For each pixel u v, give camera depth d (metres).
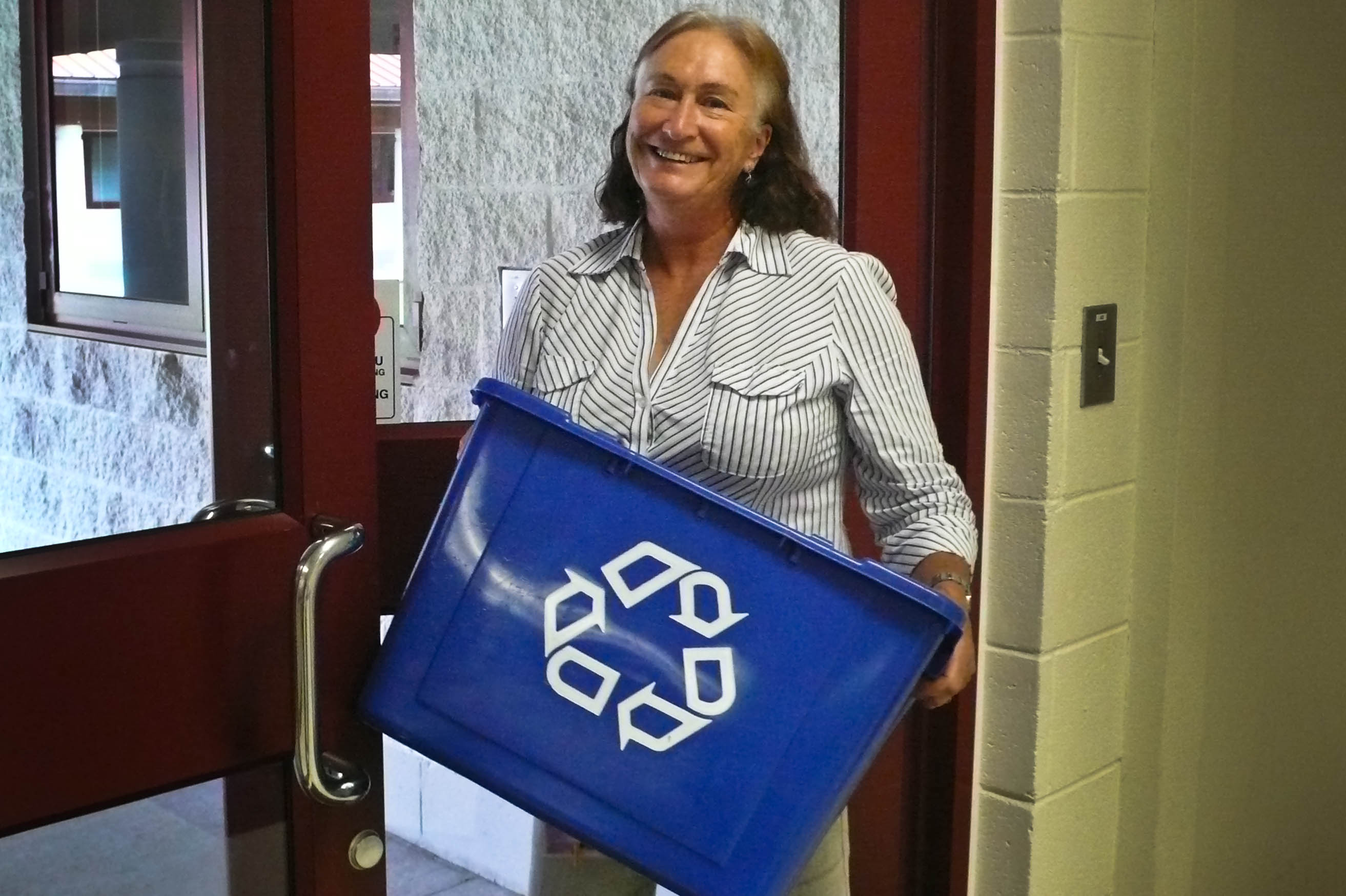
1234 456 2.11
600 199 1.56
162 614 1.21
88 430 1.20
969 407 1.83
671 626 1.27
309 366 1.30
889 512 1.51
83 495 1.20
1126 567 1.97
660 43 1.44
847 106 1.77
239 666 1.27
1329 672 2.38
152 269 1.23
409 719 1.29
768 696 1.27
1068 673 1.90
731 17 1.45
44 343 1.17
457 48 1.52
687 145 1.41
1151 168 1.90
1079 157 1.78
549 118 1.63
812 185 1.52
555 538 1.27
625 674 1.27
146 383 1.23
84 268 1.19
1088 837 1.99
